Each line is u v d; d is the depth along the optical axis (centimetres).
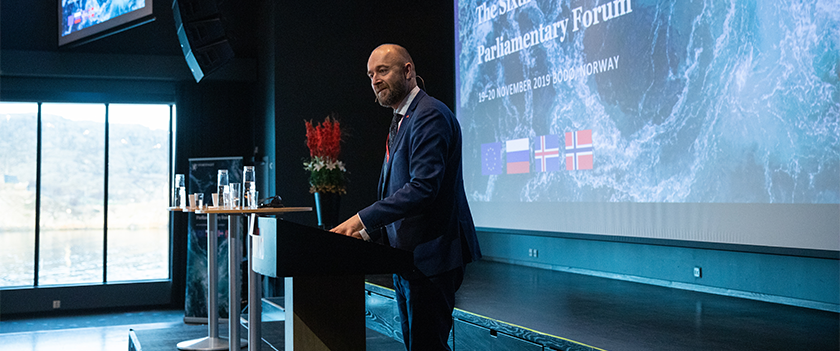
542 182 505
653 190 412
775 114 337
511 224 539
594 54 455
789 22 328
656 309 340
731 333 279
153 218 796
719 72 367
